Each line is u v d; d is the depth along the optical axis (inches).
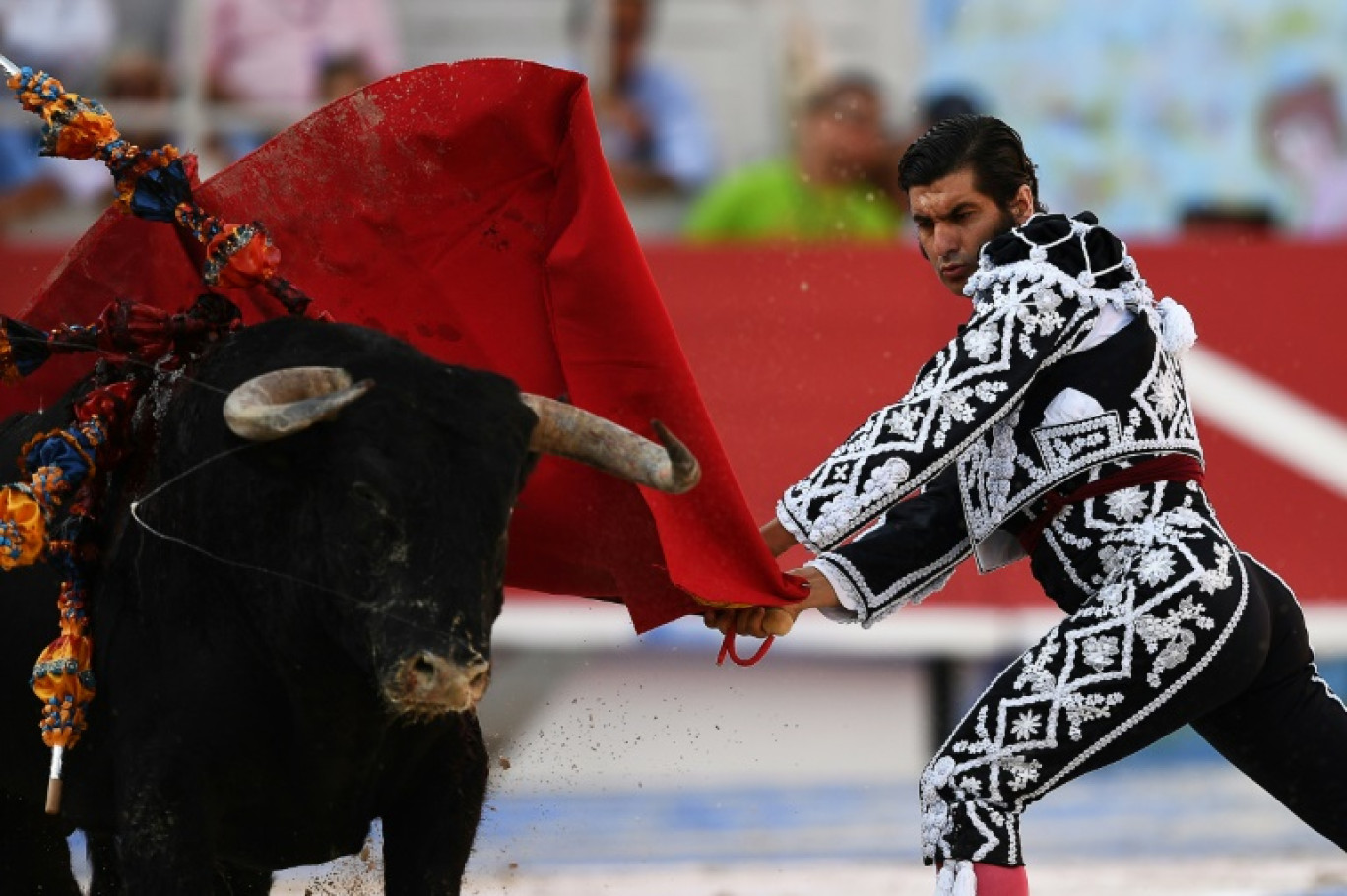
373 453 417.7
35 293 532.7
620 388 497.7
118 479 477.1
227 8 1258.0
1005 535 511.8
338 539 419.8
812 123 1229.1
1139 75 1366.9
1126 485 480.4
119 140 494.6
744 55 1332.4
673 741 1074.7
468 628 409.1
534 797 1033.5
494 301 510.0
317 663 443.8
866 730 1093.1
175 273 520.4
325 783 463.8
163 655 459.2
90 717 475.8
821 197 1226.0
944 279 512.1
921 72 1358.3
